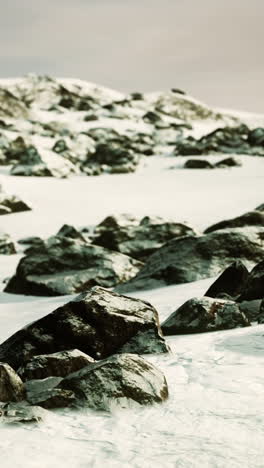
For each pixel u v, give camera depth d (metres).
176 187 50.72
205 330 10.76
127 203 44.47
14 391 6.73
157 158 69.69
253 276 13.44
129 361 7.03
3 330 14.66
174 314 11.34
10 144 67.06
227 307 11.13
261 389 6.93
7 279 25.77
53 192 49.00
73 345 9.27
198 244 20.89
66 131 91.00
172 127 99.88
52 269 23.03
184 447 5.28
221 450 5.16
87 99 137.00
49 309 17.67
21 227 38.44
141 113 116.81
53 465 4.92
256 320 11.84
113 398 6.54
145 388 6.70
